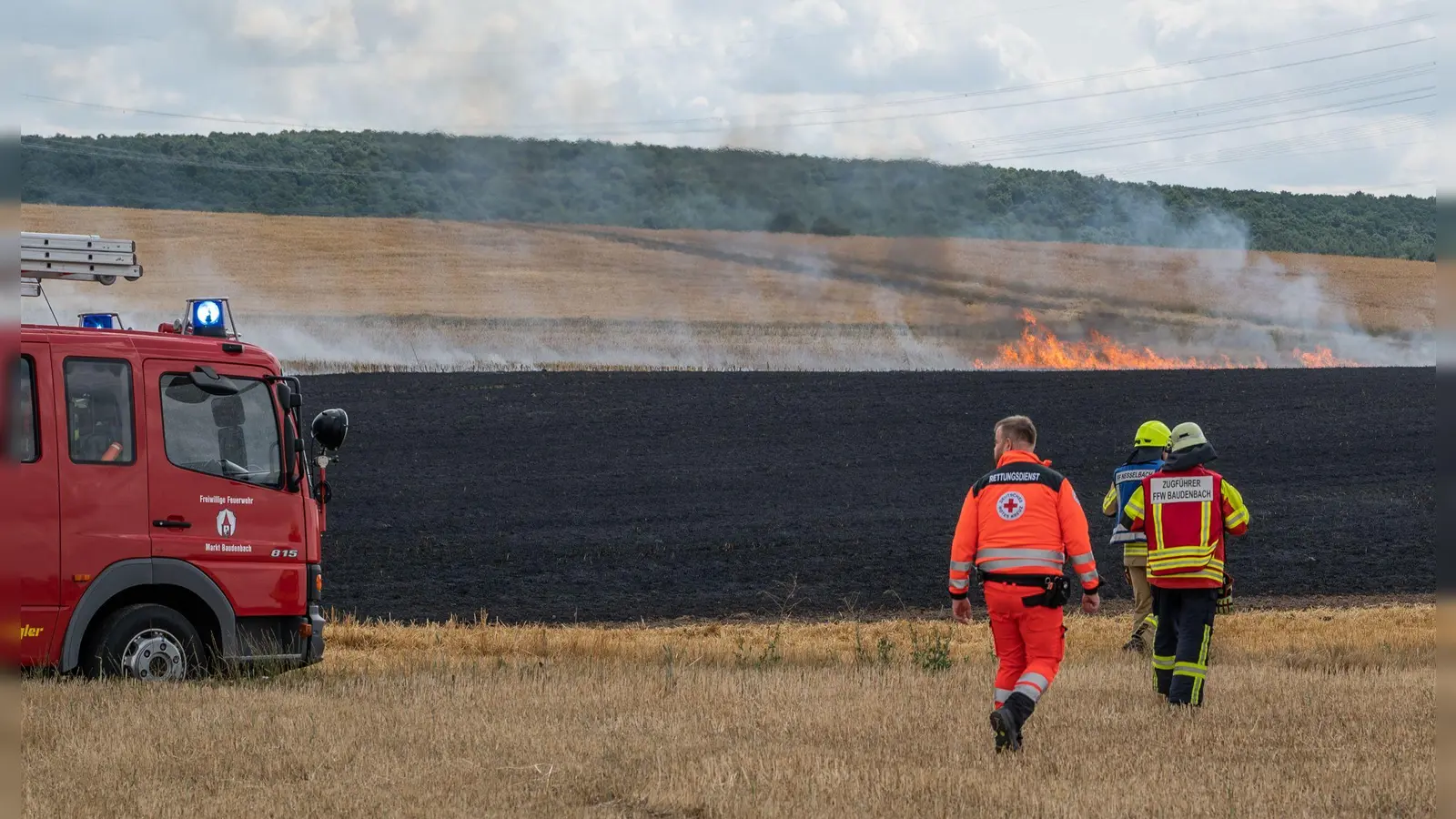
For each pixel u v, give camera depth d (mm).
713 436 63375
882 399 73312
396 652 27719
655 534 44969
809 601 36250
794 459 58625
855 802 13625
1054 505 16719
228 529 22672
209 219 166750
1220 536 19938
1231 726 17766
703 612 34969
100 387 21797
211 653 22578
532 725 17812
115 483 21641
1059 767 15219
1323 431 65000
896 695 20328
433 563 40875
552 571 39875
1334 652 25219
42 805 13305
